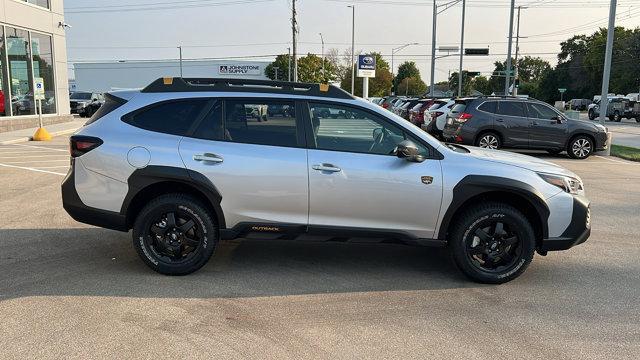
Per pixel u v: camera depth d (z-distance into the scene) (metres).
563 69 100.75
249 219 4.91
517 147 15.22
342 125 4.96
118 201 4.93
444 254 5.95
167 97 5.05
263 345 3.70
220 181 4.83
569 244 5.04
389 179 4.82
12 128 20.73
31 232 6.40
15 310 4.18
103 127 5.00
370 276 5.18
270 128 4.95
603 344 3.82
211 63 89.12
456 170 4.88
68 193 5.02
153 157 4.85
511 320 4.21
